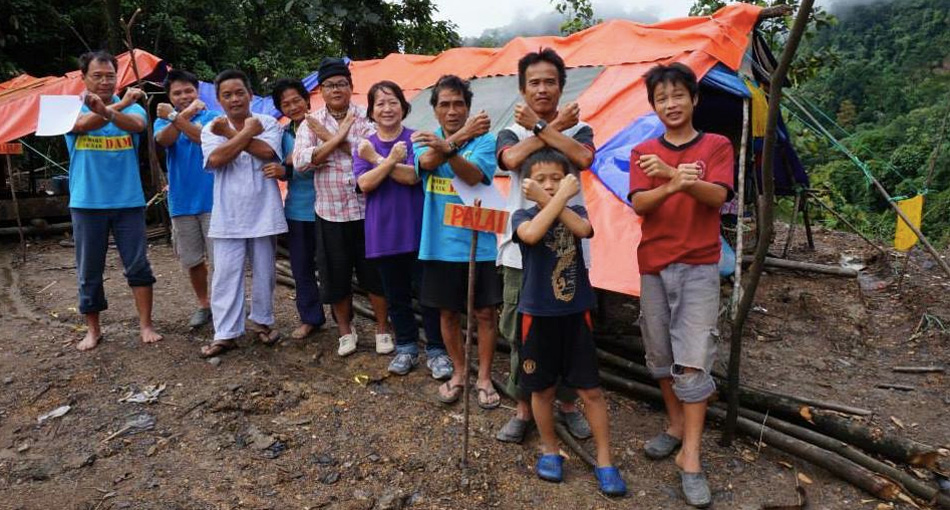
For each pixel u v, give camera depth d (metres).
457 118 3.50
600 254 4.24
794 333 5.18
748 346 4.91
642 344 4.40
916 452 3.20
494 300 3.62
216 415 3.64
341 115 4.24
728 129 6.34
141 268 4.49
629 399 4.01
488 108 6.13
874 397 4.19
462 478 3.12
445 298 3.66
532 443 3.44
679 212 3.02
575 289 2.90
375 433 3.51
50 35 12.19
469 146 3.45
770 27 7.06
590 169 4.71
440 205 3.61
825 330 5.22
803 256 7.39
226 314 4.35
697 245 3.01
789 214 9.06
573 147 3.01
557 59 3.20
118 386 3.97
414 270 4.34
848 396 4.20
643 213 3.07
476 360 4.45
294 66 13.61
